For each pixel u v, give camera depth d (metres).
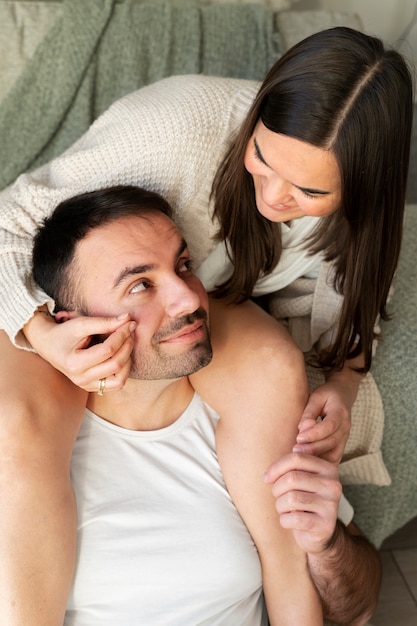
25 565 0.82
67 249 0.91
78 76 1.54
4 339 0.96
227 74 1.67
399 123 0.85
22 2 1.58
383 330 1.22
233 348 1.02
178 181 1.02
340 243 1.05
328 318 1.17
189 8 1.66
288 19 1.76
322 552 0.95
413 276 1.29
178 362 0.90
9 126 1.53
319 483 0.90
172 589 0.92
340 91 0.79
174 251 0.91
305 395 1.02
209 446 1.01
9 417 0.85
